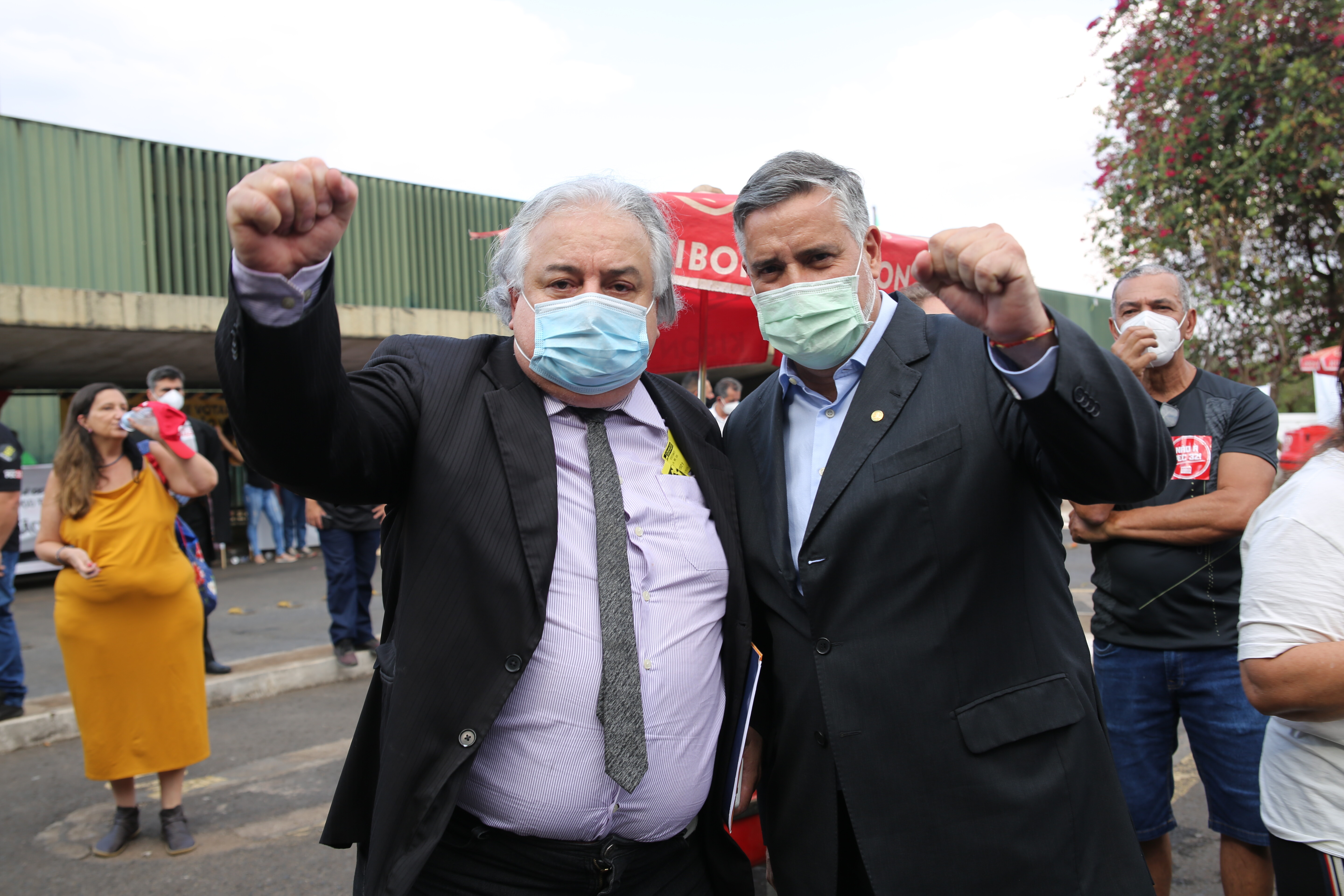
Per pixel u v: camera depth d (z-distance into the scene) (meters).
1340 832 1.56
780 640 1.75
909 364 1.72
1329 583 1.54
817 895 1.67
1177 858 3.22
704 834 1.73
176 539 3.80
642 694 1.55
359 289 13.14
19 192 10.48
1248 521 2.22
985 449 1.59
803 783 1.70
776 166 1.78
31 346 9.11
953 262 1.32
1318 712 1.57
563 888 1.54
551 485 1.54
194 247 11.69
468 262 14.27
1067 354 1.35
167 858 3.42
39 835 3.64
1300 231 10.00
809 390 1.86
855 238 1.76
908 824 1.57
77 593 3.38
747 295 2.70
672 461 1.77
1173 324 2.59
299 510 12.14
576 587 1.54
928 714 1.57
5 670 4.73
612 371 1.60
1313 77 8.77
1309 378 10.70
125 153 11.16
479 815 1.53
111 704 3.39
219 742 4.76
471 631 1.47
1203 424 2.59
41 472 10.38
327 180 1.21
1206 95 9.53
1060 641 1.63
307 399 1.28
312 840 3.57
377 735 1.66
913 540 1.59
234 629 7.48
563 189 1.68
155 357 10.41
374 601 8.70
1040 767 1.55
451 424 1.55
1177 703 2.57
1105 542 2.64
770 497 1.82
